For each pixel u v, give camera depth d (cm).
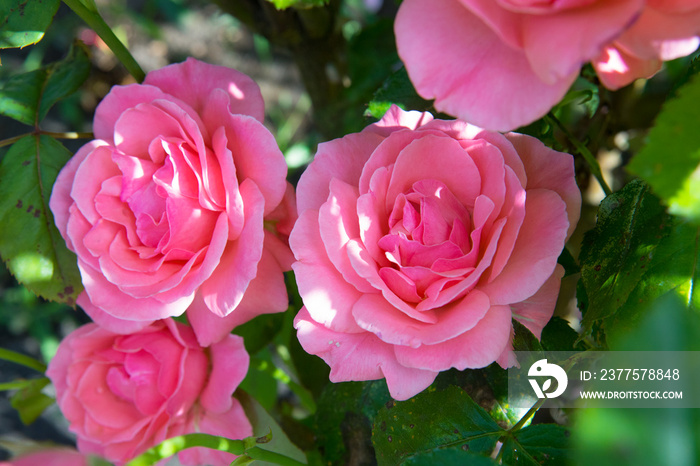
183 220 25
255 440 26
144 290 26
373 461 30
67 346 29
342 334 24
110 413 29
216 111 26
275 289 26
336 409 31
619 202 25
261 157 25
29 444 25
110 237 26
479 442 25
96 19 28
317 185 25
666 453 19
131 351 28
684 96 20
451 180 24
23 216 28
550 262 23
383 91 28
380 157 24
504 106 21
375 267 24
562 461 25
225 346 28
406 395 24
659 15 20
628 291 24
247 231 25
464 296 24
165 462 28
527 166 25
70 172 27
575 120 36
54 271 28
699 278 23
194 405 29
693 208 20
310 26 36
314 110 42
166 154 26
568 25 19
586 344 27
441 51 21
